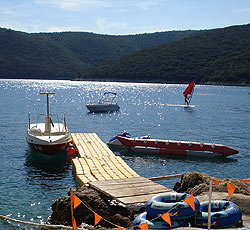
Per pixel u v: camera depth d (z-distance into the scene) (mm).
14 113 46688
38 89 118562
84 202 11617
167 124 38281
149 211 9422
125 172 15977
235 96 94625
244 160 21625
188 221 9156
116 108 52000
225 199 10633
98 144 23922
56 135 22500
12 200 13617
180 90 129625
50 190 14922
